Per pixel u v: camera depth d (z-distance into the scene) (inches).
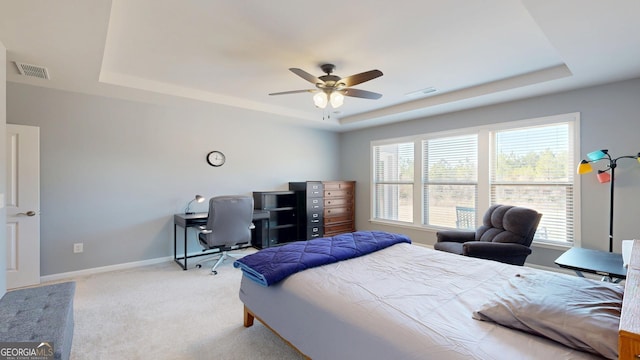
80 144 142.9
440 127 188.7
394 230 217.9
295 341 70.8
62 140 138.3
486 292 65.4
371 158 232.5
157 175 165.5
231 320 99.0
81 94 142.9
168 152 169.2
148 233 162.7
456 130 180.4
